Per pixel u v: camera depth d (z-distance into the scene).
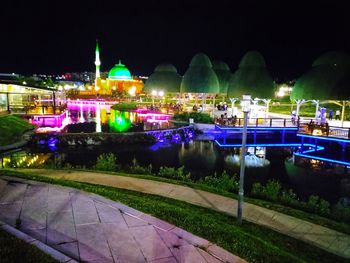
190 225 7.63
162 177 15.58
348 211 12.12
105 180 13.78
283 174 21.70
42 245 5.86
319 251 8.22
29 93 42.16
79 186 10.25
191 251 6.45
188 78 45.72
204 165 23.91
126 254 6.20
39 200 8.66
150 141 32.97
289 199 12.93
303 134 28.55
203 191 12.73
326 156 26.59
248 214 10.53
